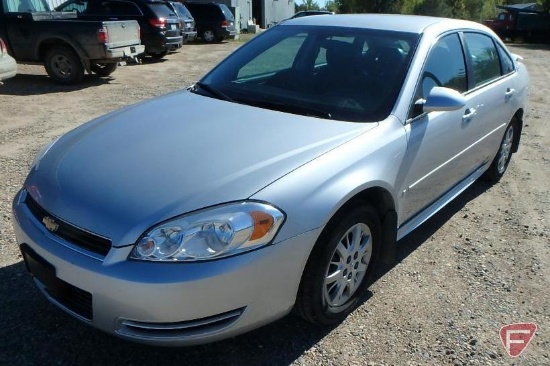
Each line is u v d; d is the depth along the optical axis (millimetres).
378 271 3543
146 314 2225
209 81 3812
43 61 10570
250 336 2828
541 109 9141
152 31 14164
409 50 3479
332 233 2627
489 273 3562
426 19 4031
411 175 3254
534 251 3896
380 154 2918
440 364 2678
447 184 3963
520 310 3156
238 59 3973
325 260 2631
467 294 3301
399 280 3439
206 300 2238
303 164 2594
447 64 3770
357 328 2934
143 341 2309
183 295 2195
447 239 4055
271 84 3576
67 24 10180
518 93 4992
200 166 2535
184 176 2469
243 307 2350
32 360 2594
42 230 2518
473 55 4230
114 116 3363
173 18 14875
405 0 39188
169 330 2275
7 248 3596
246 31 31203
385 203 3062
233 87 3627
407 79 3307
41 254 2457
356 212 2756
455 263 3688
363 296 3238
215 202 2318
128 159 2658
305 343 2795
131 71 12523
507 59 4953
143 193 2389
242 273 2271
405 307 3143
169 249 2227
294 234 2412
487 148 4586
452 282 3436
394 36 3615
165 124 3064
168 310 2213
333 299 2848
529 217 4504
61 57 10406
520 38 26203
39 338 2746
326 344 2793
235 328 2375
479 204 4770
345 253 2811
